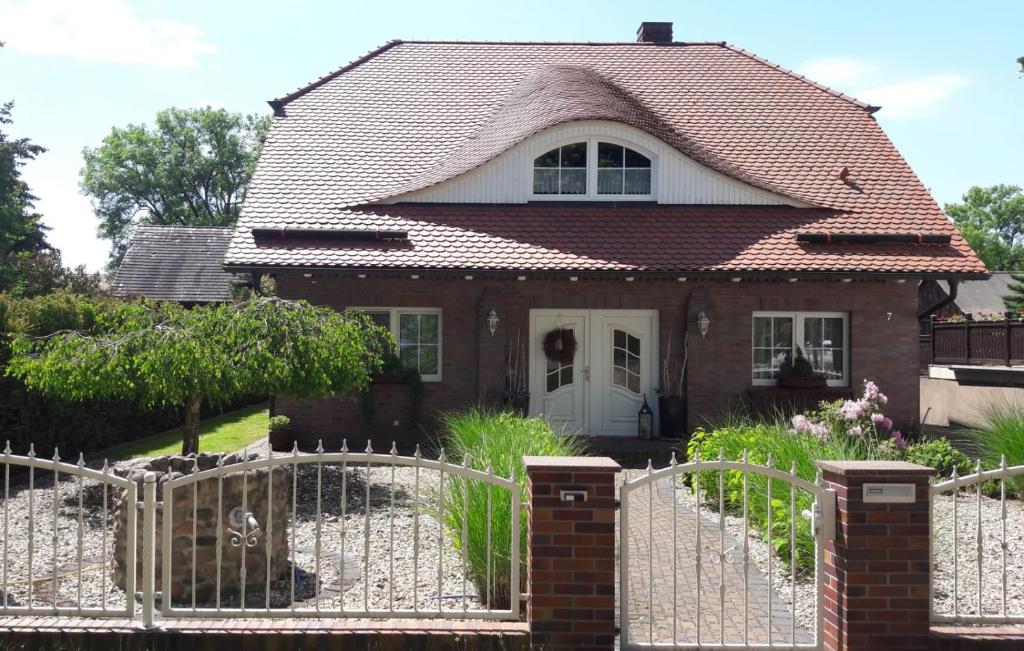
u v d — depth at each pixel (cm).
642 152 1634
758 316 1554
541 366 1551
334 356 1062
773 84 1984
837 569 530
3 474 1183
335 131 1766
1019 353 1792
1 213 3466
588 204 1630
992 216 8800
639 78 1980
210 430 1781
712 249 1512
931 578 521
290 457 554
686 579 701
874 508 519
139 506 659
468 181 1612
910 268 1480
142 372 957
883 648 514
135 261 3334
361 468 1212
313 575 707
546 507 523
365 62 1986
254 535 592
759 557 764
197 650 520
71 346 995
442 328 1508
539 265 1456
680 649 531
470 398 1507
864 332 1530
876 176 1714
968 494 1037
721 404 1520
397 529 859
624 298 1523
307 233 1490
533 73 1944
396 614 545
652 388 1554
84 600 648
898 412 1533
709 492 972
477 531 643
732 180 1631
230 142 6144
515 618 546
